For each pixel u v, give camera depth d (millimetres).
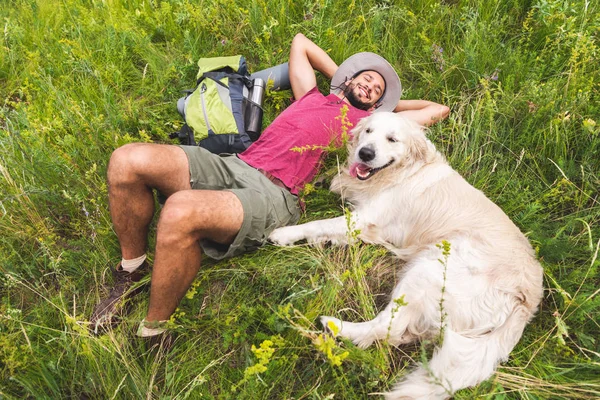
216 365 2271
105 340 2189
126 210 2355
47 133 3262
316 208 3076
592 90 3238
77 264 2689
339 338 2318
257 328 2318
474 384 2107
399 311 2324
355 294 2549
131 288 2469
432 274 2381
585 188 2871
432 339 2332
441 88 3676
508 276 2330
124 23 4320
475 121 3244
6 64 4199
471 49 3580
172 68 3836
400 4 4266
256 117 3229
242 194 2432
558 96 3174
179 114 3646
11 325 2305
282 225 2791
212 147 3074
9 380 2113
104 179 2977
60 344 2180
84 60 3699
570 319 2338
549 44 3662
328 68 3717
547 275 2451
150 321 2225
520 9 4020
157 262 2107
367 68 3475
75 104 3477
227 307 2484
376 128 2832
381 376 2088
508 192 2955
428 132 3342
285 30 4176
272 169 2844
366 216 2887
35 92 3916
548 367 2168
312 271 2652
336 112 3166
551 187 2957
